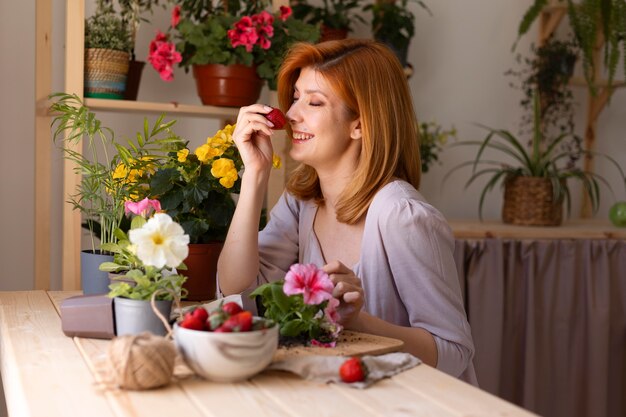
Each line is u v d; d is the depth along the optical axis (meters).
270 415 0.91
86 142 2.69
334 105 1.62
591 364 2.84
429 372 1.10
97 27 2.36
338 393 1.00
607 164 3.68
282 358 1.11
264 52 2.43
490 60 3.38
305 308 1.21
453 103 3.33
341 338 1.27
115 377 0.99
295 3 2.84
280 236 1.80
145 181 1.69
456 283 1.55
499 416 0.92
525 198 3.00
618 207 3.10
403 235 1.50
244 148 1.64
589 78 3.20
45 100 2.44
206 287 1.69
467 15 3.32
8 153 2.64
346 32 2.85
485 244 2.71
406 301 1.52
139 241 1.11
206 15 2.57
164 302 1.21
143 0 2.68
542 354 2.81
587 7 3.11
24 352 1.18
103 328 1.24
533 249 2.78
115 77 2.35
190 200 1.65
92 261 1.60
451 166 3.35
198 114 2.54
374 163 1.61
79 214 2.28
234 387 1.02
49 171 2.58
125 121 2.75
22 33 2.63
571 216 3.62
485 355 2.71
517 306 2.78
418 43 3.24
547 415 2.83
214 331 1.04
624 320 2.91
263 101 2.96
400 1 3.16
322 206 1.76
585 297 2.85
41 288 2.59
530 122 3.45
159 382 1.00
